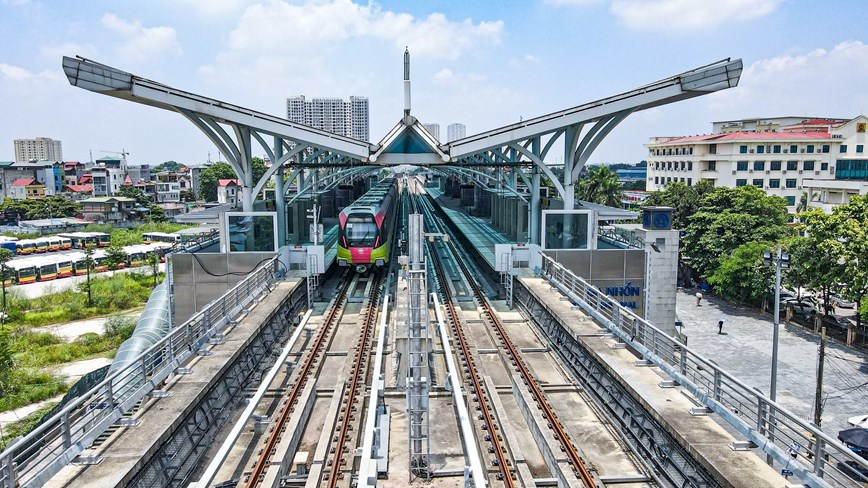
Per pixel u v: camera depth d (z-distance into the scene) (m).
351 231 24.11
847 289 26.08
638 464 11.21
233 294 16.22
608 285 20.56
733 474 8.27
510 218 28.84
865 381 22.45
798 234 37.22
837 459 7.66
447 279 25.28
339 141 18.78
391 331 18.12
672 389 11.34
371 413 9.38
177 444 10.16
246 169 20.64
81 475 8.30
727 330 29.34
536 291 19.16
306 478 10.54
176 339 13.52
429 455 10.32
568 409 13.69
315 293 22.47
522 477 10.32
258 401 10.48
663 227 20.44
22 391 25.62
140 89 16.11
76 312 39.16
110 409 9.50
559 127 18.64
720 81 16.73
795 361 24.72
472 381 14.54
